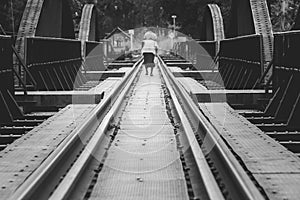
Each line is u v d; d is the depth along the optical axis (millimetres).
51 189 6750
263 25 18953
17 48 16953
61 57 21500
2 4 41812
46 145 9773
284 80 14062
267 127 12633
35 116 14352
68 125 12070
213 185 6508
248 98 16266
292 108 12898
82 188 7043
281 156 8641
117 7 95375
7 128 12492
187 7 65688
